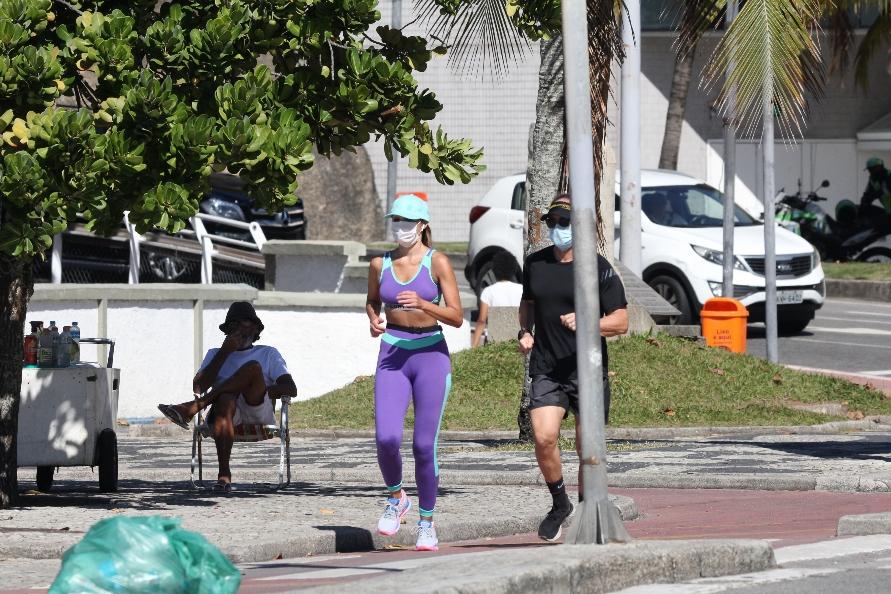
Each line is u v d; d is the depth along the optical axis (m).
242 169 31.05
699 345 65.31
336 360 65.69
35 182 29.14
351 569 25.94
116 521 17.98
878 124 129.25
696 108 131.50
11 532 30.02
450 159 34.38
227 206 86.00
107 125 31.16
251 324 39.84
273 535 29.09
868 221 114.25
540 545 29.17
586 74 25.38
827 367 71.38
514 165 133.62
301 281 78.06
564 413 28.41
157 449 52.84
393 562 26.98
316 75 33.06
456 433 55.09
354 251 77.25
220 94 30.92
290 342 65.75
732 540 25.47
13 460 34.59
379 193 133.88
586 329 25.44
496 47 47.59
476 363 62.84
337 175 118.19
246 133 30.39
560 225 27.55
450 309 28.33
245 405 39.53
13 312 34.41
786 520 33.28
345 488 39.84
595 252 25.55
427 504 29.06
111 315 60.62
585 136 25.36
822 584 23.38
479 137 133.88
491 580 20.97
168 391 62.38
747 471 41.53
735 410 58.72
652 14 129.75
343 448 51.62
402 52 35.41
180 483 41.62
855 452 46.91
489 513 32.94
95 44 30.39
